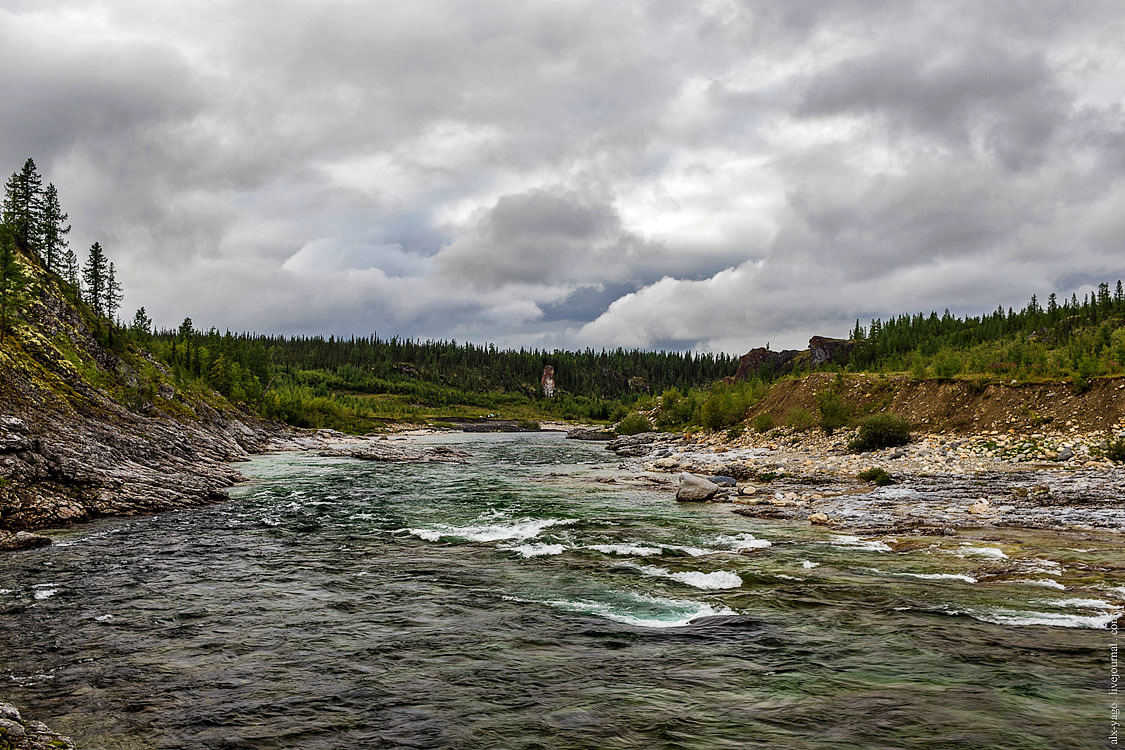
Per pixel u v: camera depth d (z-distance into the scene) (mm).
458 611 14898
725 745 8398
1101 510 26625
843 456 52531
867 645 12156
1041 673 10617
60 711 9750
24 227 99438
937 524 24922
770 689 10203
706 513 29922
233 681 10906
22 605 15578
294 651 12352
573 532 25125
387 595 16328
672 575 18125
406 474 50188
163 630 13680
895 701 9633
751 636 12805
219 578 18188
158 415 66812
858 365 142750
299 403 129250
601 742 8578
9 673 11305
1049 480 34281
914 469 42000
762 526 26172
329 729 9109
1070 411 47500
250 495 36938
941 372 63781
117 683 10844
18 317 63562
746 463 50562
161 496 31484
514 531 25359
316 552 21609
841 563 19297
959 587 16281
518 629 13523
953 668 10906
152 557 20906
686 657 11727
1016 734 8508
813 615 14148
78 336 73250
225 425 83688
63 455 30578
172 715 9602
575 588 16875
